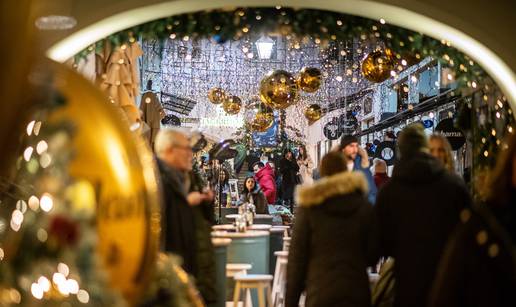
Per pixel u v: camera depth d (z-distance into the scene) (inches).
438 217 241.4
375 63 452.4
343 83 902.4
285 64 901.8
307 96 919.0
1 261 122.7
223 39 341.7
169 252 262.2
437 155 285.7
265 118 822.5
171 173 265.1
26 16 70.1
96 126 123.6
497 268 114.6
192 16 331.9
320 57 871.7
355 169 378.9
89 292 122.1
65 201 122.0
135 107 399.2
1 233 124.6
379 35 343.6
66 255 121.4
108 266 125.0
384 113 794.8
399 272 243.6
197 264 272.5
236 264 388.8
